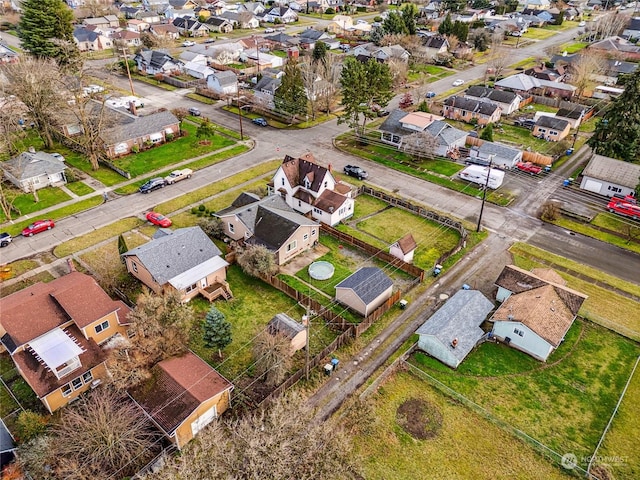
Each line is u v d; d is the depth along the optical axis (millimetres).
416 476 29625
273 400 30344
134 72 111875
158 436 30453
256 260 44969
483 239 53438
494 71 109312
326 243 52656
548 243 53062
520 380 36469
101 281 44406
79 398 33906
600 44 123625
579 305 40688
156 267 42812
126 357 33719
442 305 43438
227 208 55156
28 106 69938
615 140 66000
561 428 32750
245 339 39469
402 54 114500
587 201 61625
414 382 36094
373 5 189125
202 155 72125
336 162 70812
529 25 166000
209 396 31250
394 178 66625
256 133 80750
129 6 168000
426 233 54531
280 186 58469
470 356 38562
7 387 34969
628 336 40656
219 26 148000
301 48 128125
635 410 34156
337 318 40688
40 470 27594
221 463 24328
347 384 35750
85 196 60594
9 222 54688
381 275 43594
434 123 74562
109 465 27938
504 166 69875
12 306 35406
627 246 52844
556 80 102625
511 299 41656
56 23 95250
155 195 60875
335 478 24250
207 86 99562
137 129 72438
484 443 31719
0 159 66812
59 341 34219
